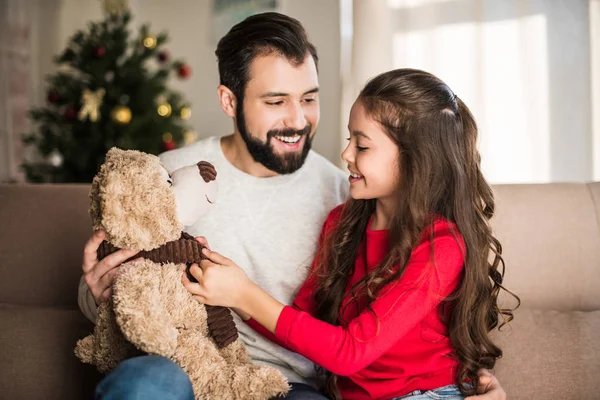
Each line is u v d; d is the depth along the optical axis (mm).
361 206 1294
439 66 3129
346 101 3527
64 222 1461
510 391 1253
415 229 1131
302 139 1342
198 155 1410
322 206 1411
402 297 1080
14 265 1438
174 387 866
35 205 1480
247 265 1347
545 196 1438
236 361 1053
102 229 994
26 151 4367
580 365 1264
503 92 3010
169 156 1418
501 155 3021
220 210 1357
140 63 3412
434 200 1165
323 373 1322
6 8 4195
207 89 4293
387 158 1156
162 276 994
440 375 1142
